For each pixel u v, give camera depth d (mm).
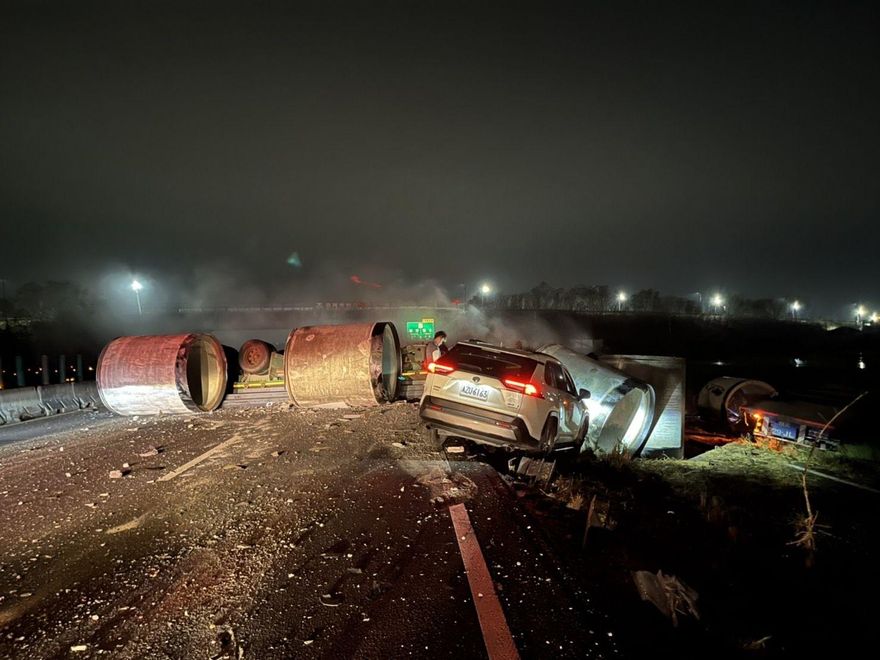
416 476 7078
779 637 3826
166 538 5246
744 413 15844
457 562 4559
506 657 3270
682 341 64062
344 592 4090
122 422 12609
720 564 5008
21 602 4066
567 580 4250
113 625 3715
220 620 3740
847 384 21359
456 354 8484
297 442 9328
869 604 4648
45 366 17266
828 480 11094
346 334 12961
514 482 6992
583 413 10477
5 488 7148
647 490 8391
